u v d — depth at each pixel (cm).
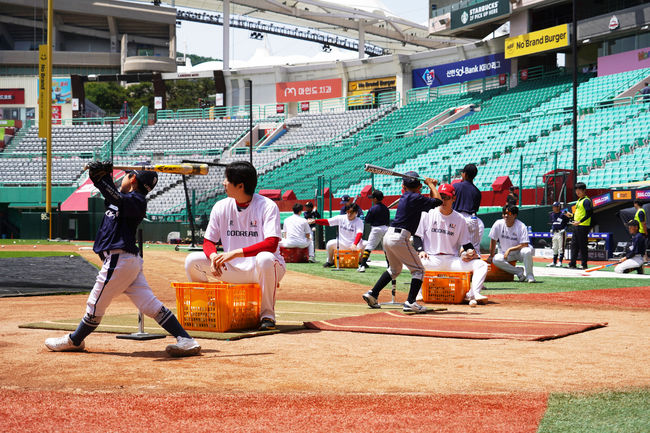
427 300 898
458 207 985
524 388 379
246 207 611
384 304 866
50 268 1406
